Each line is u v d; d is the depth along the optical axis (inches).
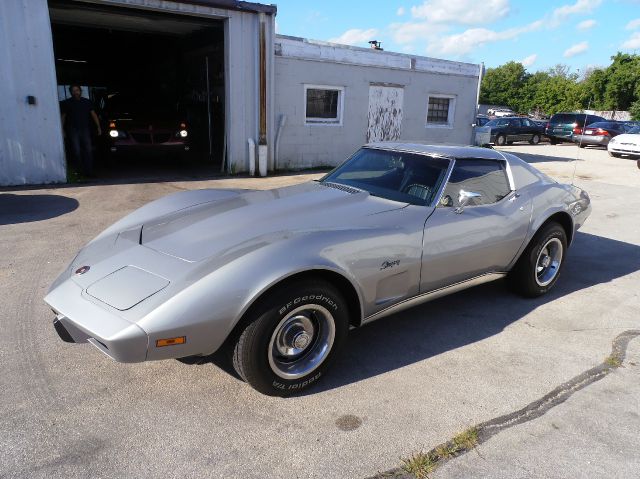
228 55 395.2
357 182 152.3
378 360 125.7
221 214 126.6
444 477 85.4
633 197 370.3
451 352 130.7
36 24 323.9
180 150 437.7
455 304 163.6
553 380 118.1
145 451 89.9
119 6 375.9
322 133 474.9
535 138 940.0
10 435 92.7
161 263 102.6
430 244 126.4
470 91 581.0
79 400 104.4
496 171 153.9
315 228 113.2
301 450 91.5
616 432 98.9
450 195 136.6
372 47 511.2
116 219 253.1
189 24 475.5
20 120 331.9
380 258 115.3
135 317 89.5
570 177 467.5
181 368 118.3
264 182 386.6
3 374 112.8
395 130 529.0
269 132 431.2
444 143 165.9
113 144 414.3
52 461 86.4
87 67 739.4
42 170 346.3
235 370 108.4
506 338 139.5
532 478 85.7
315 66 451.8
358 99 490.3
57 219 251.6
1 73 320.5
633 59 1440.7
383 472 86.4
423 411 104.5
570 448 93.9
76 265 112.1
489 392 112.3
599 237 257.4
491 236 142.9
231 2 378.6
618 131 808.3
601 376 120.3
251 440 93.9
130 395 107.0
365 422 100.3
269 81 416.2
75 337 99.3
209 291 92.4
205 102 531.5
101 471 84.5
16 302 150.7
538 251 160.2
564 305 165.0
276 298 97.8
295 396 109.0
